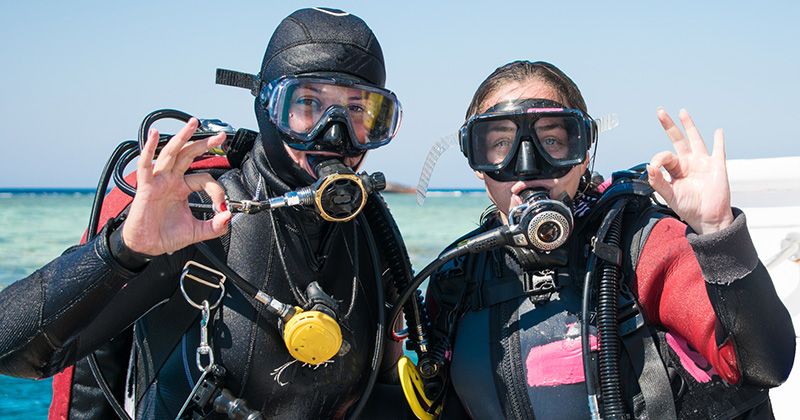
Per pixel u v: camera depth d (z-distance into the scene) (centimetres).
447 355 211
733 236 161
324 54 197
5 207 3756
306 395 198
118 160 214
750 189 306
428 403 213
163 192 162
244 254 197
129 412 213
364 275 216
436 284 219
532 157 192
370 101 202
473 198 6900
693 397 183
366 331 211
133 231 162
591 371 181
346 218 187
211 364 187
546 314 195
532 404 190
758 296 162
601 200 202
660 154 166
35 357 170
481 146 201
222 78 208
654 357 184
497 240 189
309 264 202
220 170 229
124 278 168
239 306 193
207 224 169
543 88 201
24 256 1447
